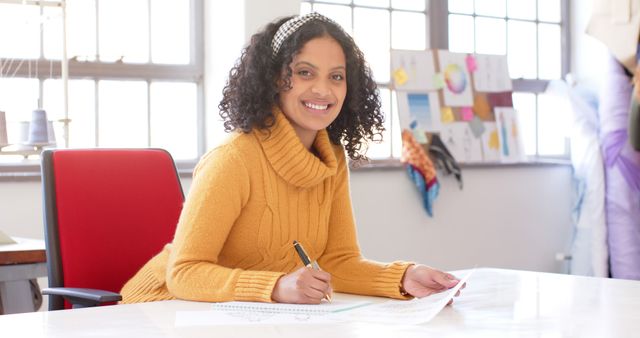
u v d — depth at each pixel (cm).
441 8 495
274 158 184
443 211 479
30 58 389
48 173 217
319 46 185
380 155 474
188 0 427
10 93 386
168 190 236
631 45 474
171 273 176
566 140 545
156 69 417
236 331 137
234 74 191
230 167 181
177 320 147
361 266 191
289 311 156
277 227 187
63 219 216
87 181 222
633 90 475
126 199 227
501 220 503
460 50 505
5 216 364
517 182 510
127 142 414
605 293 177
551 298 170
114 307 163
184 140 427
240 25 402
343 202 203
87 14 402
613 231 482
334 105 188
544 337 132
